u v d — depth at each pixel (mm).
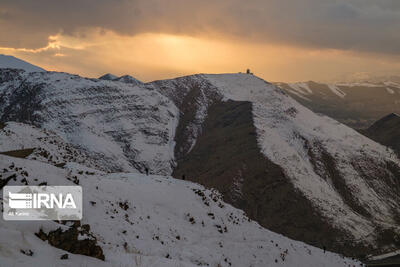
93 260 16078
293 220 148250
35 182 24172
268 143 188500
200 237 36344
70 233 16453
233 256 35125
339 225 147250
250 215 151625
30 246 14422
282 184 162375
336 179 184000
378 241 143875
